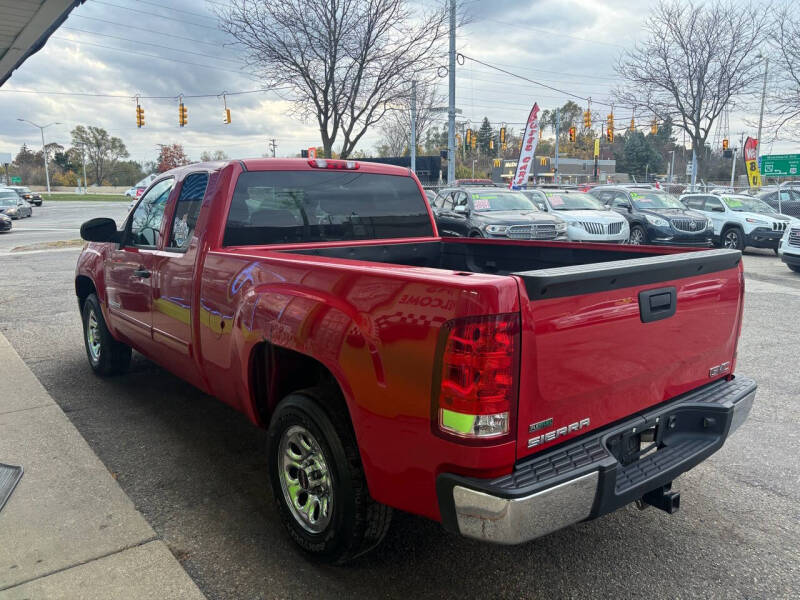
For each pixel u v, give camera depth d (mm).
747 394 3145
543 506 2209
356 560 3031
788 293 10805
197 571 2924
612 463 2387
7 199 36469
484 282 2148
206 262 3617
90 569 2875
